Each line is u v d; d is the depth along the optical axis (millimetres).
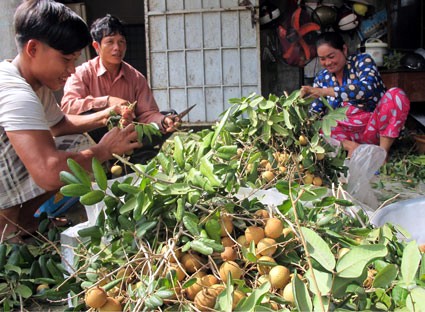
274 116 2080
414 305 934
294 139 2105
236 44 5391
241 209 1400
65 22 1798
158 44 5480
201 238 1207
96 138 3016
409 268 984
